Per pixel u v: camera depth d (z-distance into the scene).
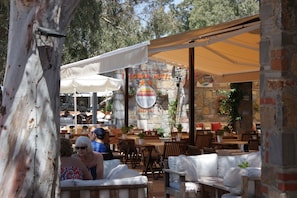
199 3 21.77
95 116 16.30
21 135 2.45
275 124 3.29
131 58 6.62
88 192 4.01
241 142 10.13
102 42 17.48
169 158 6.44
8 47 2.54
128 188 4.10
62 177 4.47
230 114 16.39
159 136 11.87
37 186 2.47
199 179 6.14
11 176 2.44
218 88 17.02
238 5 20.52
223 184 5.32
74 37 14.80
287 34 3.26
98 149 7.01
